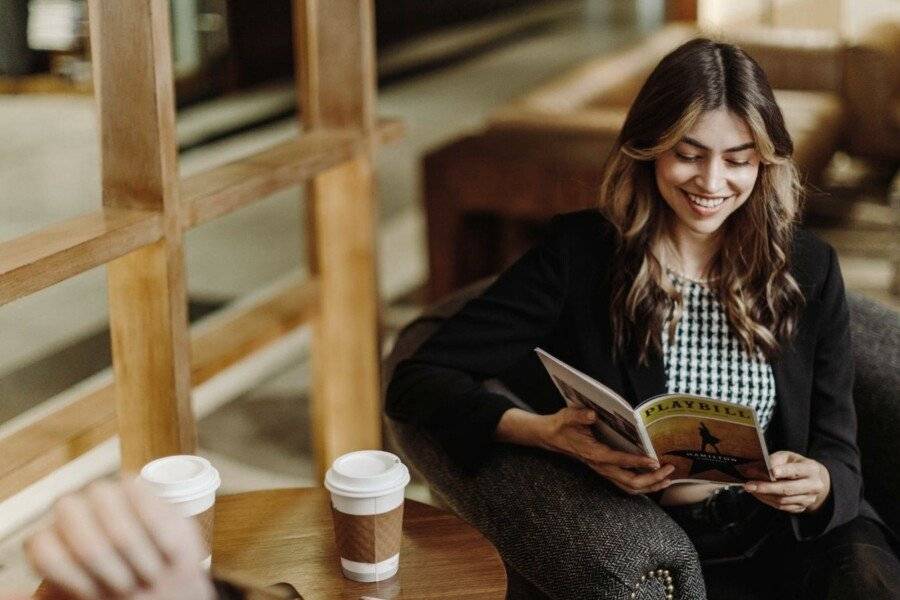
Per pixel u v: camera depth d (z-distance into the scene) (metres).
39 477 1.95
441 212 4.28
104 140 2.00
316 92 2.83
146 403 2.13
